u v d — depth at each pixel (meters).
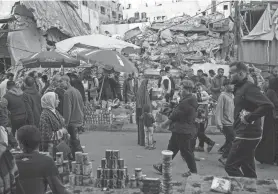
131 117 11.37
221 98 6.59
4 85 10.14
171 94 10.93
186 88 5.48
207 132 9.91
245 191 3.67
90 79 13.90
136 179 4.70
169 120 5.52
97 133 10.33
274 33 20.70
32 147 2.87
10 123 7.02
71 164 5.01
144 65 23.52
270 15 21.20
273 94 6.75
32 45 22.00
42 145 5.08
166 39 27.48
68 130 6.09
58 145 4.98
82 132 10.37
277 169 6.52
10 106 6.95
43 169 2.80
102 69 15.50
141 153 7.71
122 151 7.93
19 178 2.75
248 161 4.25
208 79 12.16
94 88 13.28
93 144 8.73
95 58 10.74
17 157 2.83
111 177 4.65
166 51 26.42
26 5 20.97
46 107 5.15
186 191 3.72
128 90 15.30
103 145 8.61
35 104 7.21
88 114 10.89
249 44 21.23
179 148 5.50
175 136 5.48
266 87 7.89
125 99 15.23
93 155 7.55
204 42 27.00
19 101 7.02
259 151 6.83
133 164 6.74
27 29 21.86
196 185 3.85
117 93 15.05
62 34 24.06
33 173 2.77
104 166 4.72
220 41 26.88
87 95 13.64
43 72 18.20
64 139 5.39
